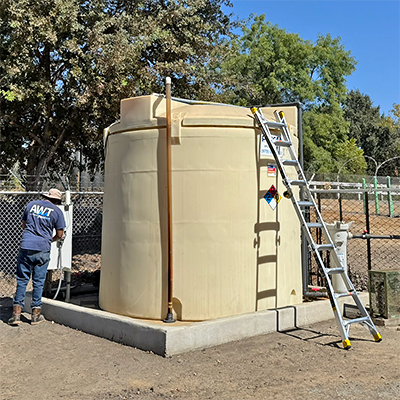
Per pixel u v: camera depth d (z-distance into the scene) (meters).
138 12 12.70
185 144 5.66
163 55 12.63
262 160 5.91
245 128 5.80
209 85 13.85
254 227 5.79
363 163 40.19
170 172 5.54
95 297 7.64
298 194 6.62
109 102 11.20
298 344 5.08
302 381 4.01
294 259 6.40
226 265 5.61
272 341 5.20
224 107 6.11
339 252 7.02
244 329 5.32
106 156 6.48
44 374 4.33
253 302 5.73
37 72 10.73
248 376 4.15
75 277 9.09
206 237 5.59
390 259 11.48
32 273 6.32
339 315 5.00
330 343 5.11
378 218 18.50
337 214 18.91
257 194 5.84
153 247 5.69
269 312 5.59
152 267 5.68
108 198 6.29
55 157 14.36
